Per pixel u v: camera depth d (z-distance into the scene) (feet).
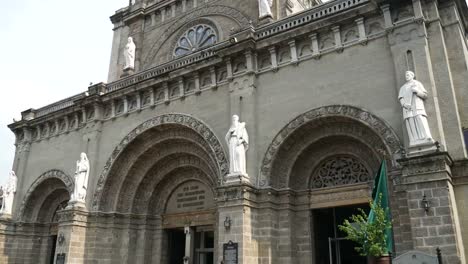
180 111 79.61
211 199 81.20
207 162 78.69
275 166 66.39
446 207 47.16
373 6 61.62
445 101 53.72
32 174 101.30
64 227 82.94
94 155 88.63
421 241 47.70
